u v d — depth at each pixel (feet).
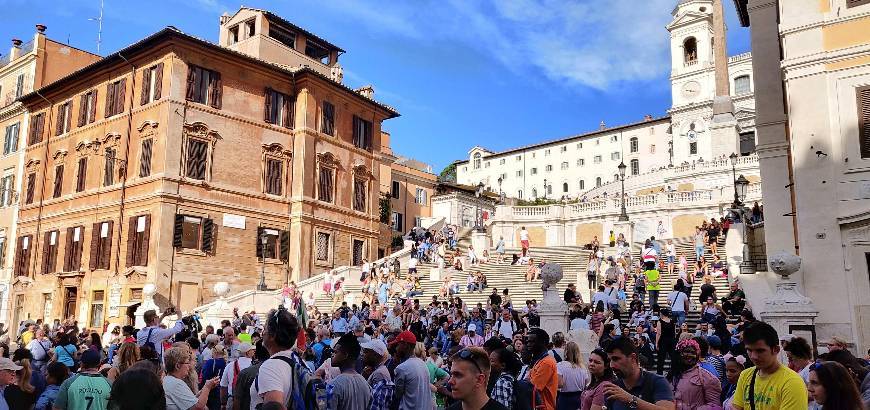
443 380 30.89
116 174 116.47
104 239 116.47
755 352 18.02
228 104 118.21
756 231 78.89
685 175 210.18
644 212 166.71
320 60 152.97
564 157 316.81
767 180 63.57
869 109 52.90
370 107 143.74
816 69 55.16
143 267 106.63
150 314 41.45
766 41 66.44
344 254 133.08
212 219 113.29
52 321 121.39
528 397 23.50
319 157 129.08
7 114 146.10
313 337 40.09
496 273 109.60
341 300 108.68
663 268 94.48
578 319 53.62
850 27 54.34
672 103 268.82
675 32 271.69
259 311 106.93
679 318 60.23
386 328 64.75
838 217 52.80
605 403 19.38
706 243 107.96
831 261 52.70
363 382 22.52
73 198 124.98
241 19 135.33
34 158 137.18
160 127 110.42
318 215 127.54
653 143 287.69
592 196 242.58
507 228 180.55
